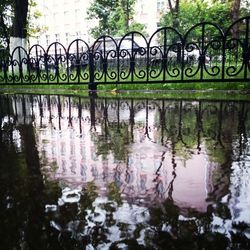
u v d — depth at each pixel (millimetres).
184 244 875
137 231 942
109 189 1258
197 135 2146
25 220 1026
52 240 911
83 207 1103
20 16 8484
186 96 4223
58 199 1175
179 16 15180
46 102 4168
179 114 2982
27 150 1872
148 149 1830
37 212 1078
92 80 5199
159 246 869
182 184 1292
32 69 6246
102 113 3176
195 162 1572
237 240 888
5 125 2678
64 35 35531
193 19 15602
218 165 1521
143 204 1115
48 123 2727
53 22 35719
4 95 5168
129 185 1291
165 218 1017
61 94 5062
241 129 2293
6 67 6074
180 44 4324
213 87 4750
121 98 4258
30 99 4559
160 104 3635
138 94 4652
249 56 3951
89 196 1195
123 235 923
